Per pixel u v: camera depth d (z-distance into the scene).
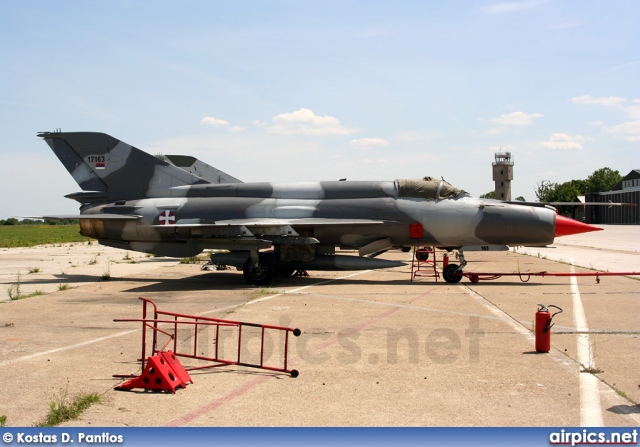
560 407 6.53
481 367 8.17
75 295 16.55
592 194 107.38
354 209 19.69
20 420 6.20
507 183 68.88
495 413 6.35
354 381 7.55
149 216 20.58
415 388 7.24
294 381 7.58
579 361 8.47
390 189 19.89
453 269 19.16
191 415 6.34
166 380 7.14
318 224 18.81
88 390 7.25
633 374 7.80
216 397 6.95
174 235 20.31
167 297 15.91
